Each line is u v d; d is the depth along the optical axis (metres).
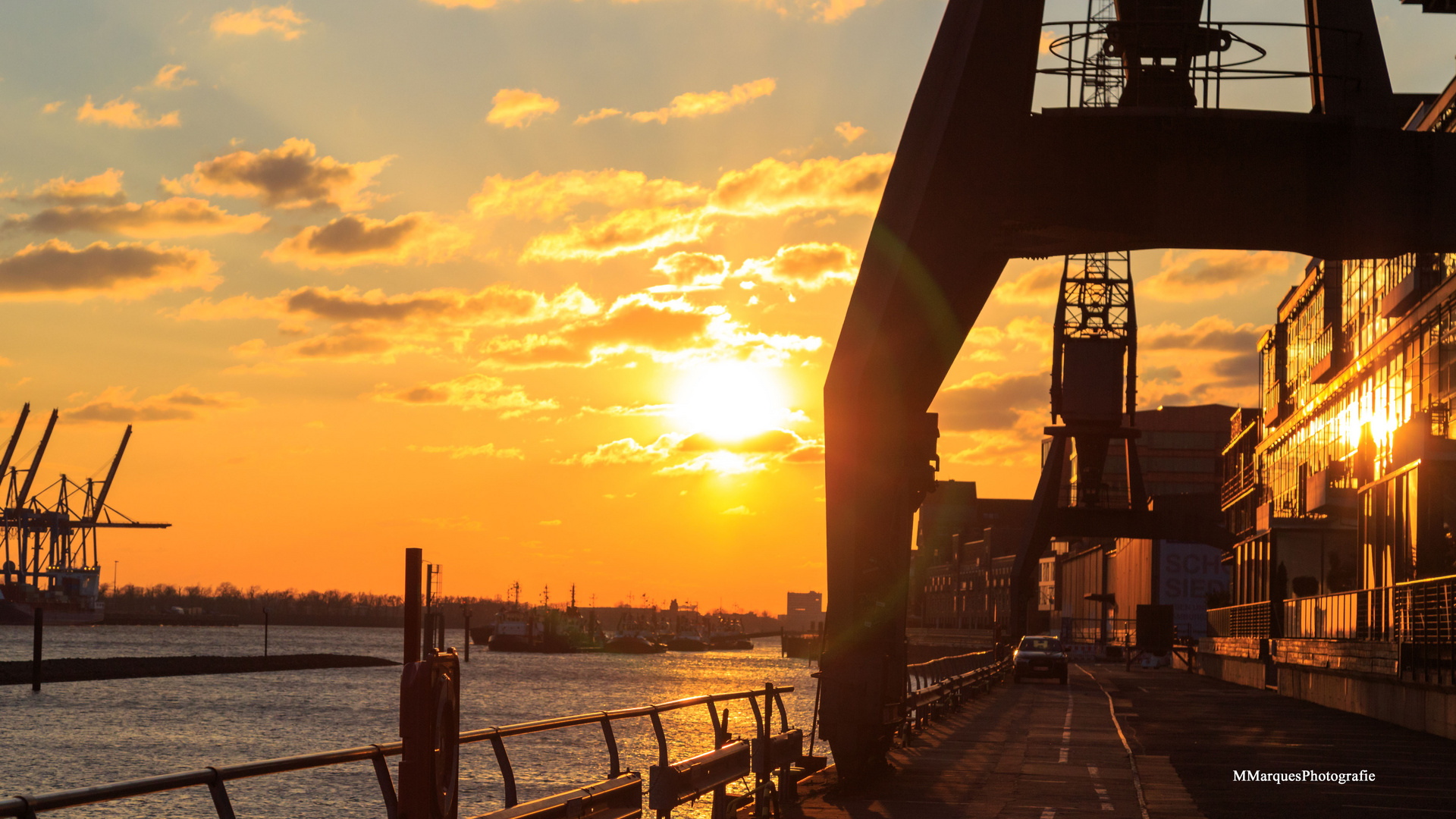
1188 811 16.45
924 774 20.30
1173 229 16.34
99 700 94.12
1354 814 17.66
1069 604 177.88
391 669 163.88
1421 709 33.19
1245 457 105.94
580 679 148.62
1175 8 17.22
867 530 17.83
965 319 17.56
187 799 25.69
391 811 6.73
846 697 18.16
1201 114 16.38
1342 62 16.91
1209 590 117.56
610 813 9.71
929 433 18.58
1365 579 47.19
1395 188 16.38
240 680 126.19
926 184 16.44
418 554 7.22
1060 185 16.33
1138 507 94.44
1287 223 16.39
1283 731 33.16
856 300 17.30
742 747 14.04
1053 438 95.25
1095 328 95.25
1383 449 62.78
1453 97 54.97
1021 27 16.44
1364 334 67.88
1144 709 41.97
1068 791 18.42
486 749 50.53
